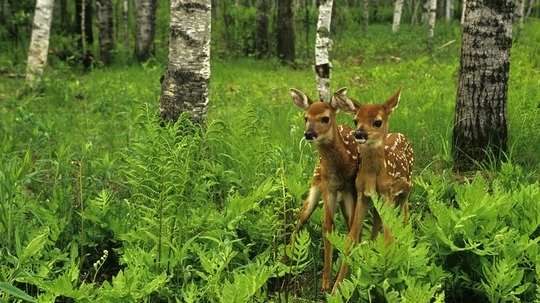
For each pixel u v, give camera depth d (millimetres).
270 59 30938
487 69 10273
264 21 32281
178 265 6629
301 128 12641
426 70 22844
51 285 5809
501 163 9820
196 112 10812
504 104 10461
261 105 16625
